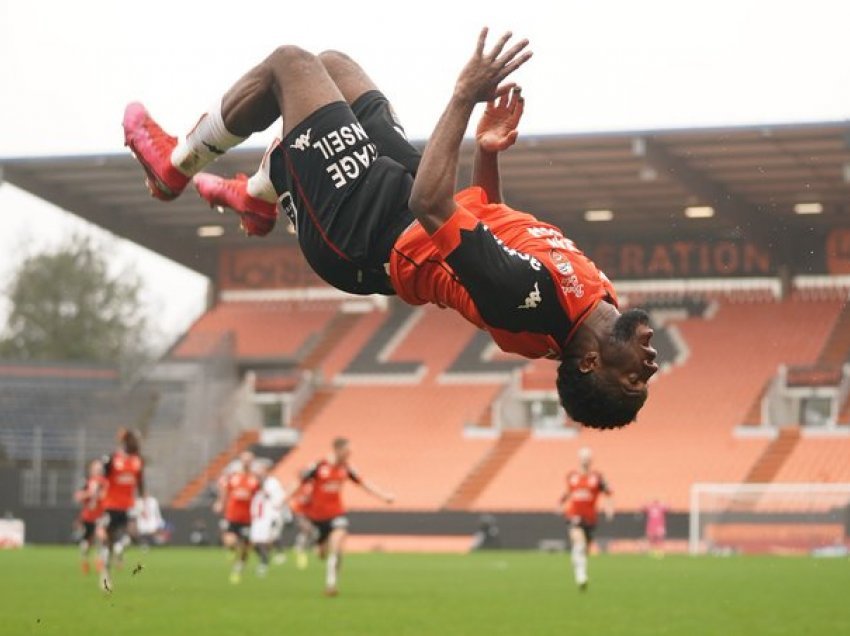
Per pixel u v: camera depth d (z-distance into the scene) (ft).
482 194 18.19
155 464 162.09
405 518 147.13
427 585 75.92
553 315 17.30
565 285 17.29
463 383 171.83
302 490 74.33
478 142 18.22
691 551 136.36
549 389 162.91
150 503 138.21
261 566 89.56
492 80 16.89
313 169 18.08
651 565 104.99
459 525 144.87
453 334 180.45
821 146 132.87
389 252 17.71
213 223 174.19
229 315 187.73
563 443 158.10
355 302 188.44
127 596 64.54
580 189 152.35
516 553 134.31
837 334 163.84
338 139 17.98
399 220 17.71
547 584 77.30
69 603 59.00
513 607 58.34
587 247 175.22
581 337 17.56
